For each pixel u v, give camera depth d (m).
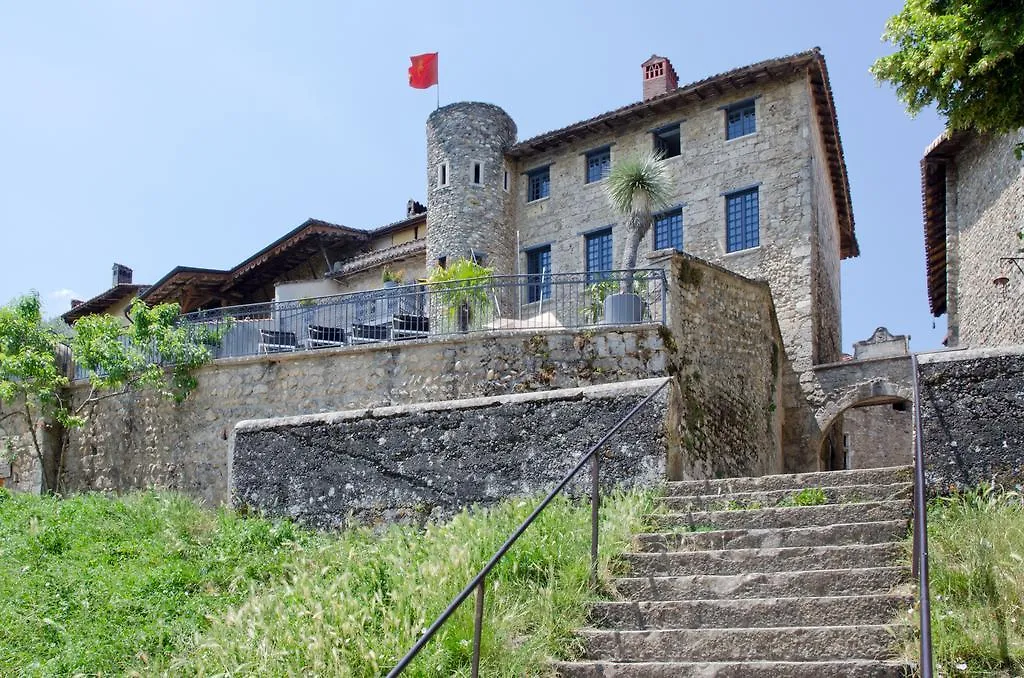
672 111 25.36
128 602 7.68
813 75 23.34
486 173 26.98
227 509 10.41
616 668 5.74
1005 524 6.54
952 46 10.05
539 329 14.24
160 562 8.73
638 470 8.82
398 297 16.28
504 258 26.97
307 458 10.12
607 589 6.71
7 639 7.24
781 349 20.41
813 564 6.70
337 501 9.85
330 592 6.84
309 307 17.02
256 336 16.78
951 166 22.73
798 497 7.94
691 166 24.78
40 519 10.57
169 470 16.28
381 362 15.05
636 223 17.55
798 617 6.05
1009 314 18.95
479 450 9.44
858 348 24.50
